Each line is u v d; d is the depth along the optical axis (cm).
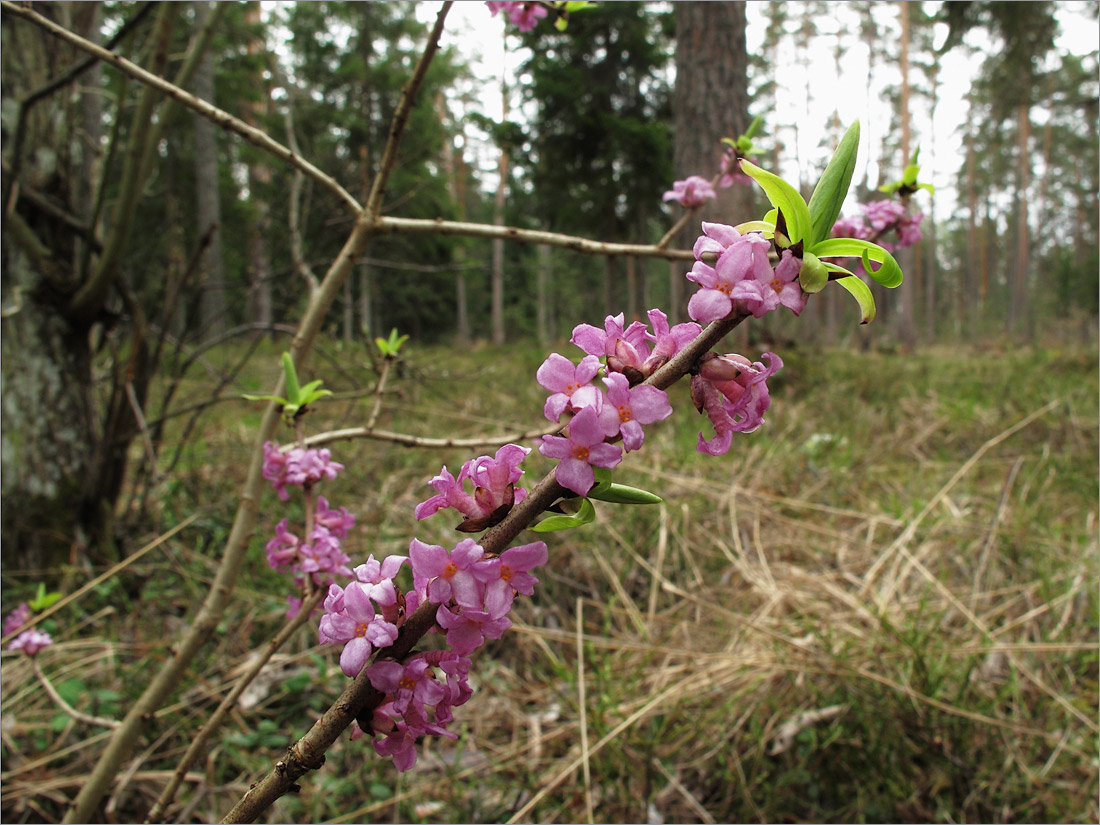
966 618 312
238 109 1612
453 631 61
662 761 239
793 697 253
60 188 361
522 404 708
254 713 273
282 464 157
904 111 2822
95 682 286
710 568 373
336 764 255
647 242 1816
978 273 4800
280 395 190
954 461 544
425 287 2456
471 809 225
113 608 329
